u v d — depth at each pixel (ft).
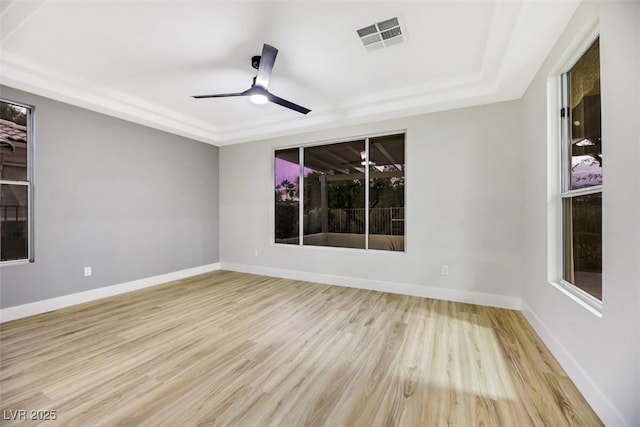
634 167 4.17
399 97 11.36
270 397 5.67
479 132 11.20
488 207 11.07
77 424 4.92
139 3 6.50
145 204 14.03
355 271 13.80
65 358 7.14
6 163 9.90
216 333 8.63
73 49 8.41
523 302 10.19
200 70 9.69
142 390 5.87
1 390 5.84
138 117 12.85
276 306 11.06
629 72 4.27
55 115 10.82
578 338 5.89
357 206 16.67
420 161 12.23
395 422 4.99
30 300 10.16
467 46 8.23
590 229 6.12
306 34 7.68
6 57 8.68
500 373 6.46
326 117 13.47
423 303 11.36
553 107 7.61
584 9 5.61
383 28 7.43
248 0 6.41
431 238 12.05
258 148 16.79
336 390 5.89
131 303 11.46
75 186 11.44
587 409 5.28
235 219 17.65
